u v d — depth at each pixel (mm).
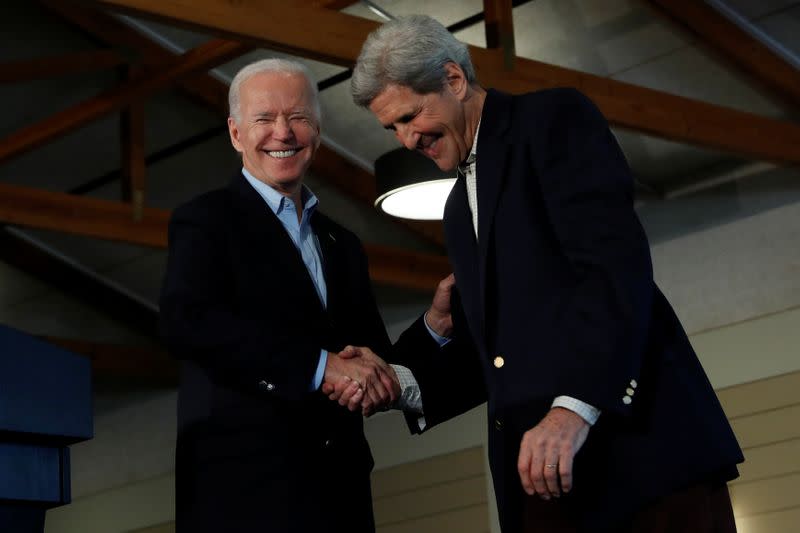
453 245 2279
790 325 8031
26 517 2496
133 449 11953
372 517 2641
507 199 2137
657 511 2002
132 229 8812
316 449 2564
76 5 8281
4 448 2426
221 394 2566
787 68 7363
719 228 8508
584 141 2105
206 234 2619
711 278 8500
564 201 2057
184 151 9461
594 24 7375
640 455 2014
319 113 2826
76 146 9422
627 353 1952
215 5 5668
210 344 2490
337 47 5949
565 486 1915
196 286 2543
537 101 2188
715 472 2016
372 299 2869
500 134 2180
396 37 2197
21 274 11258
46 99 8984
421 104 2197
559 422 1951
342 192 9383
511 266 2102
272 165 2744
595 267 2000
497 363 2082
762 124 7543
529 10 7340
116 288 11375
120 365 11516
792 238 8117
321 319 2660
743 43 7250
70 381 2551
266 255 2652
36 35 8578
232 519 2488
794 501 7812
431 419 2693
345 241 2893
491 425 2186
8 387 2365
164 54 8609
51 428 2467
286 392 2504
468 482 9562
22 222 8383
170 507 11539
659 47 7457
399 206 6727
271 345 2498
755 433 8070
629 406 1941
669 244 8773
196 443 2562
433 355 2713
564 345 1992
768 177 8266
